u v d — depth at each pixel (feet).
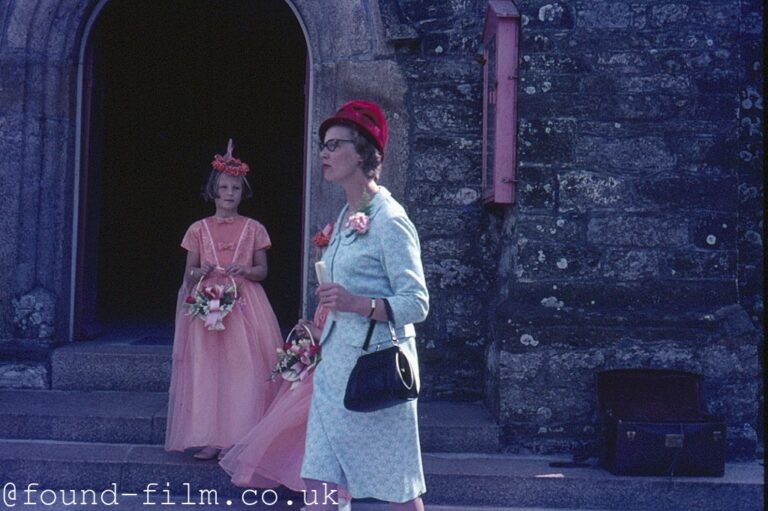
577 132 14.85
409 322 8.88
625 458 13.14
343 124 9.39
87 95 17.52
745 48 16.16
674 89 14.85
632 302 14.70
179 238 33.04
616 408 14.10
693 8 14.93
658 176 14.82
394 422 9.05
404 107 16.67
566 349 14.55
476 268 16.63
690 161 14.83
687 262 14.78
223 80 33.12
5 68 16.66
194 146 33.19
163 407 15.10
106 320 23.13
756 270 15.98
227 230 14.42
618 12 14.93
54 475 13.41
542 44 14.93
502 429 14.53
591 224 14.80
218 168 14.42
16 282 16.66
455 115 16.67
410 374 8.74
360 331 9.05
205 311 13.32
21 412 14.43
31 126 16.70
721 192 14.83
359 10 16.69
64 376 16.31
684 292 14.71
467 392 16.58
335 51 16.79
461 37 16.74
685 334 14.52
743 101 16.11
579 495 13.12
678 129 14.84
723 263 14.78
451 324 16.61
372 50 16.69
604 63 14.89
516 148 15.01
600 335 14.55
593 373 14.52
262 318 14.12
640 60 14.88
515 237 14.94
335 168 9.36
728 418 14.46
